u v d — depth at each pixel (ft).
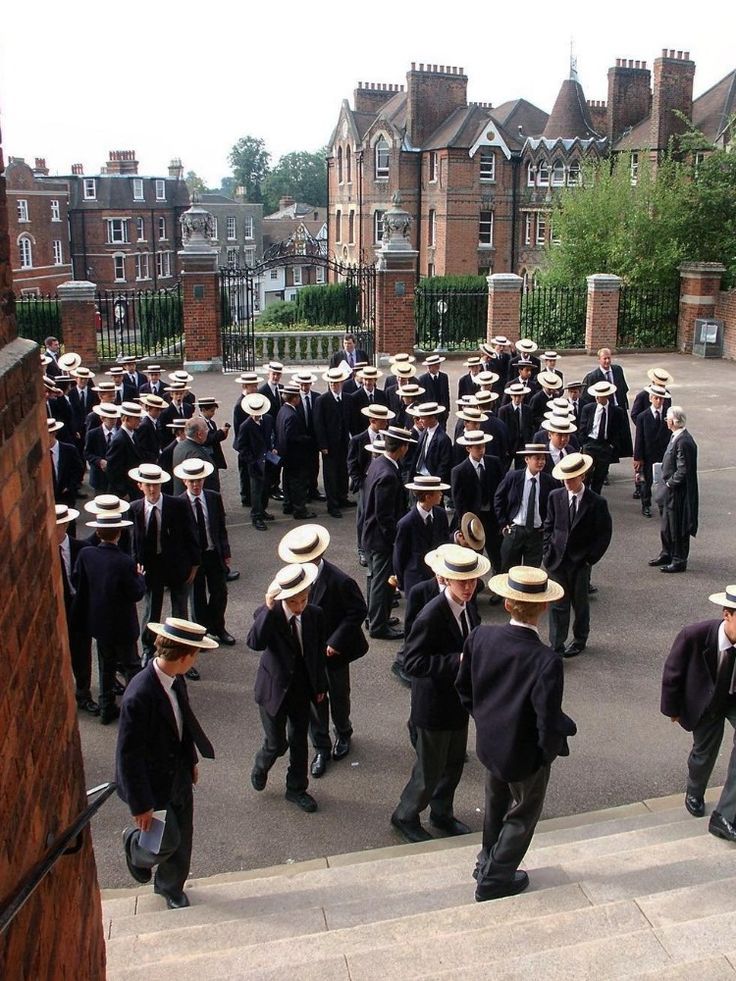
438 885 19.26
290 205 368.48
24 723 8.63
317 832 22.29
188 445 36.94
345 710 25.23
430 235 188.24
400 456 32.53
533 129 192.13
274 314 142.72
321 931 17.58
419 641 20.43
